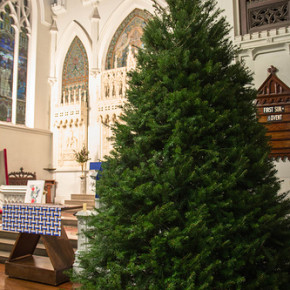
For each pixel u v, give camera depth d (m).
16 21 12.86
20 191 7.60
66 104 13.05
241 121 2.29
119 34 13.09
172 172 2.01
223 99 2.30
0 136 11.30
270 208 2.08
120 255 2.06
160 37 2.51
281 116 5.98
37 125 12.98
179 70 2.34
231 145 2.21
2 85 12.20
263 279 1.90
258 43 6.34
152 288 1.91
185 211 2.10
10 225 5.03
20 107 12.83
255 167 2.15
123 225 2.12
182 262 1.89
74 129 12.88
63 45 13.85
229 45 2.70
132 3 12.64
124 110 2.58
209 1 2.71
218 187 1.97
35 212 4.80
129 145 2.44
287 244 2.13
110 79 12.45
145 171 2.15
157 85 2.28
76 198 11.79
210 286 1.87
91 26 13.18
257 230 1.98
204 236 1.94
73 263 4.94
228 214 1.98
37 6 13.41
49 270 4.62
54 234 4.57
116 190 2.18
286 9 6.41
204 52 2.44
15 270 4.93
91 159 12.42
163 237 1.97
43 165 12.96
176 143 2.14
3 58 12.30
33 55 13.25
